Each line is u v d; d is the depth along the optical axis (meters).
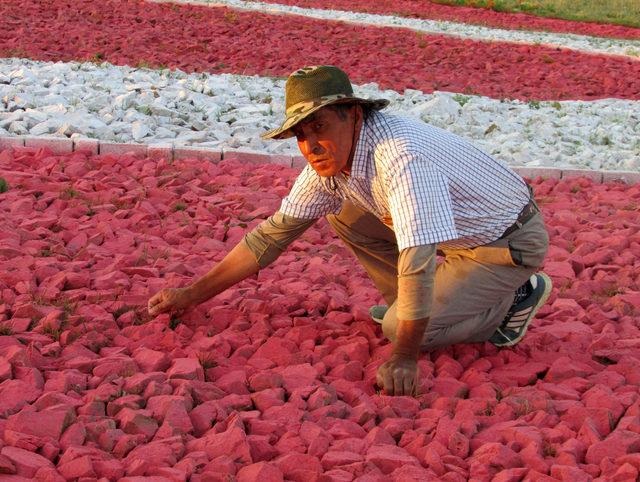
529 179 7.79
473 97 10.61
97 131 7.71
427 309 3.53
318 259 5.35
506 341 4.14
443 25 18.03
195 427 3.33
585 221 6.61
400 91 10.83
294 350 4.08
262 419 3.41
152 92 8.95
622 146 9.00
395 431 3.35
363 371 3.89
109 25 13.96
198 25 14.74
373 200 3.66
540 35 18.22
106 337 4.07
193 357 3.90
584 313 4.78
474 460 3.15
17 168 6.82
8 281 4.61
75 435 3.14
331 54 13.33
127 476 2.95
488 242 3.87
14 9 14.49
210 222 6.03
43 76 9.35
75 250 5.27
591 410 3.51
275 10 16.92
